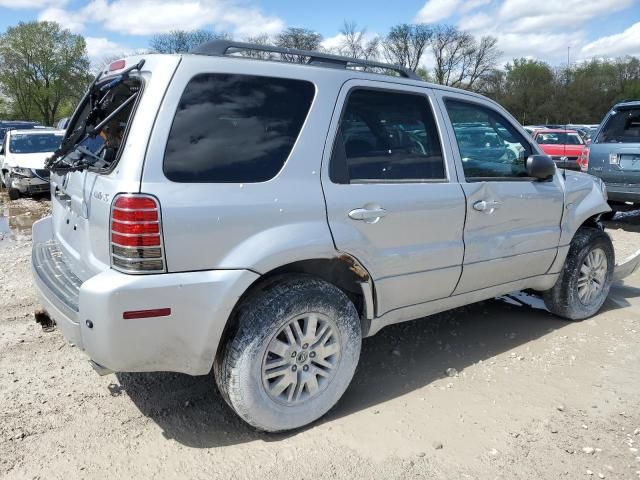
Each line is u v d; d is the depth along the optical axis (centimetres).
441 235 351
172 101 263
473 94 394
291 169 290
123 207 250
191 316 262
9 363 384
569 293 461
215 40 294
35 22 5838
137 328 253
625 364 396
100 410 326
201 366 275
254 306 280
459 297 382
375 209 315
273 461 282
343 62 341
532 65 5631
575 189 451
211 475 271
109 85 309
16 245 791
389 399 344
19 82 5956
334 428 311
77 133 318
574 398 348
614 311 505
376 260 319
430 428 313
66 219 344
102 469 274
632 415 329
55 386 353
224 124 276
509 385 364
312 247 288
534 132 1895
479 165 382
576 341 436
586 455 291
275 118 291
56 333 436
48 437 298
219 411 328
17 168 1243
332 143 306
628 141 880
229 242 268
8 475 268
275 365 290
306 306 292
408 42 4638
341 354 313
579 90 5466
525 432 311
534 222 415
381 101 335
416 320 479
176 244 256
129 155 257
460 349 420
